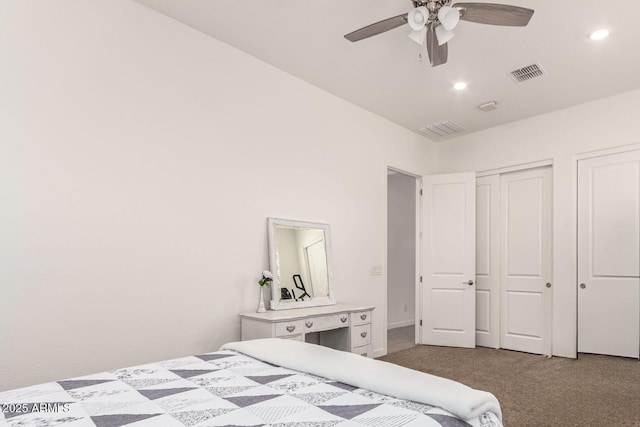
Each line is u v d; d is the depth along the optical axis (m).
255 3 2.74
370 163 4.62
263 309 3.27
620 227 4.14
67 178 2.39
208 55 3.15
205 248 3.04
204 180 3.07
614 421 2.62
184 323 2.88
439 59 2.63
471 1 2.63
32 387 1.49
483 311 5.09
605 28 2.94
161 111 2.85
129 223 2.64
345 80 3.88
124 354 2.57
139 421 1.17
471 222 5.07
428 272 5.28
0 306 2.14
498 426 1.32
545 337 4.55
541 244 4.69
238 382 1.57
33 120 2.28
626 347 4.08
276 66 3.62
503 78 3.79
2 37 2.20
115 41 2.63
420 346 5.09
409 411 1.26
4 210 2.17
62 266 2.35
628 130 4.09
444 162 5.61
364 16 2.88
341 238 4.20
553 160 4.59
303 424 1.15
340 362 1.72
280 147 3.65
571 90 4.05
